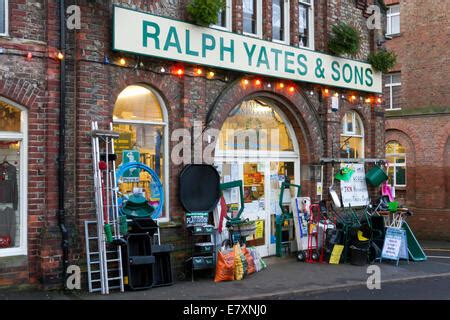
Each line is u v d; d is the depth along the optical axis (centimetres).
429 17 2000
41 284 866
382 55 1486
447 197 1938
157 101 1042
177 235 1036
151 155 1030
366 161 1450
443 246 1800
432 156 1967
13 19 859
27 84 870
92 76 923
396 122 2066
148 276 937
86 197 910
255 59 1160
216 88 1120
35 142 877
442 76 1959
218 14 1130
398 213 1435
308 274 1103
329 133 1364
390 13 2142
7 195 875
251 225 1130
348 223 1278
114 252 924
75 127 910
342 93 1416
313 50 1302
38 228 877
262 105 1277
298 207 1276
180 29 1027
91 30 924
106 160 901
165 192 1044
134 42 955
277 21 1287
